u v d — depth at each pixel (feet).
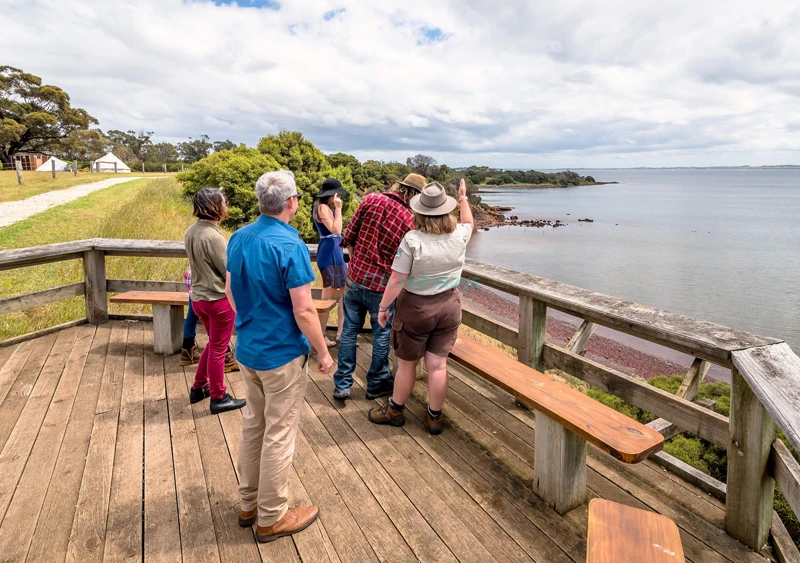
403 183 10.13
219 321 9.84
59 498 7.59
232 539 6.76
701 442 12.37
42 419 10.02
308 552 6.49
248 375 6.56
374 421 9.91
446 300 8.60
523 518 7.15
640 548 4.50
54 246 14.64
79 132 186.29
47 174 102.17
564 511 7.23
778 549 6.32
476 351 9.36
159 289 16.02
